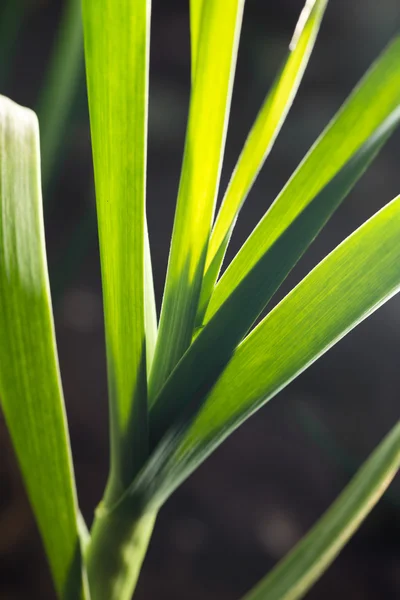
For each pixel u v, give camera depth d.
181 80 5.04
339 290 0.46
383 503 2.21
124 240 0.46
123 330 0.47
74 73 1.06
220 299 0.48
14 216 0.44
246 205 4.23
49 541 0.51
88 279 3.39
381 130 0.44
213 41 0.43
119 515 0.51
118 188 0.45
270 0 5.29
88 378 2.79
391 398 3.02
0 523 1.76
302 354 0.47
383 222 0.45
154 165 4.51
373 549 2.23
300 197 0.46
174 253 0.48
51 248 3.64
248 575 2.08
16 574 1.76
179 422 0.49
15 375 0.47
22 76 4.89
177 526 2.22
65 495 0.50
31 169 0.43
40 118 1.10
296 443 2.68
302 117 4.79
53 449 0.49
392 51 0.43
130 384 0.48
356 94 0.44
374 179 4.36
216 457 2.57
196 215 0.47
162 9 5.52
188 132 0.45
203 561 2.11
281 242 0.46
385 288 0.46
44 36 5.17
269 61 5.17
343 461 1.79
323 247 3.88
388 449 0.55
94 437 2.49
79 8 1.01
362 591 2.07
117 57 0.43
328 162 0.45
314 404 2.93
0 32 1.33
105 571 0.52
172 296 0.48
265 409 2.85
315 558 0.57
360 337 3.36
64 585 0.52
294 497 2.44
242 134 5.08
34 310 0.46
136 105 0.43
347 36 5.22
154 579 2.02
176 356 0.49
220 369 0.48
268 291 0.47
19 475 1.77
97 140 0.44
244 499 2.38
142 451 0.50
